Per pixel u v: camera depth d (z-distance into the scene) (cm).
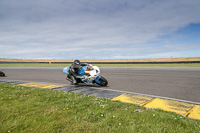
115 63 3366
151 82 823
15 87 649
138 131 249
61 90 621
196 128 260
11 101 414
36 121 281
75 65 677
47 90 575
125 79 955
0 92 525
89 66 704
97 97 475
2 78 1106
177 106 405
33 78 1078
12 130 249
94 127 259
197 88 650
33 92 537
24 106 366
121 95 528
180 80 873
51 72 1531
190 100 468
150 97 499
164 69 1672
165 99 475
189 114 345
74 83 717
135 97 500
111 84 774
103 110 342
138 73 1303
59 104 388
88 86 723
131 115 315
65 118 296
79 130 250
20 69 2041
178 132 246
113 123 277
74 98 448
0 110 337
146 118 300
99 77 698
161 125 269
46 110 338
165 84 757
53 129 251
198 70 1466
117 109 356
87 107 365
